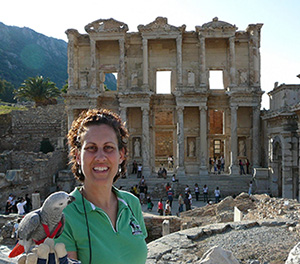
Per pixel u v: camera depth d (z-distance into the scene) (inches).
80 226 165.2
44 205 150.9
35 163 1590.8
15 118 2447.1
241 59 1916.8
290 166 1354.6
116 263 167.9
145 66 1855.3
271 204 740.0
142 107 1839.3
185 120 1936.5
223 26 1820.9
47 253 136.2
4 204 1346.0
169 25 1846.7
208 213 955.3
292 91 1365.7
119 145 193.0
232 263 298.2
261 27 1865.2
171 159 2213.3
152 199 1577.3
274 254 446.0
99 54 1975.9
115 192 200.5
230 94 1797.5
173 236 514.0
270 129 1577.3
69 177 1784.0
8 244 811.4
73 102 1889.8
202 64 1847.9
